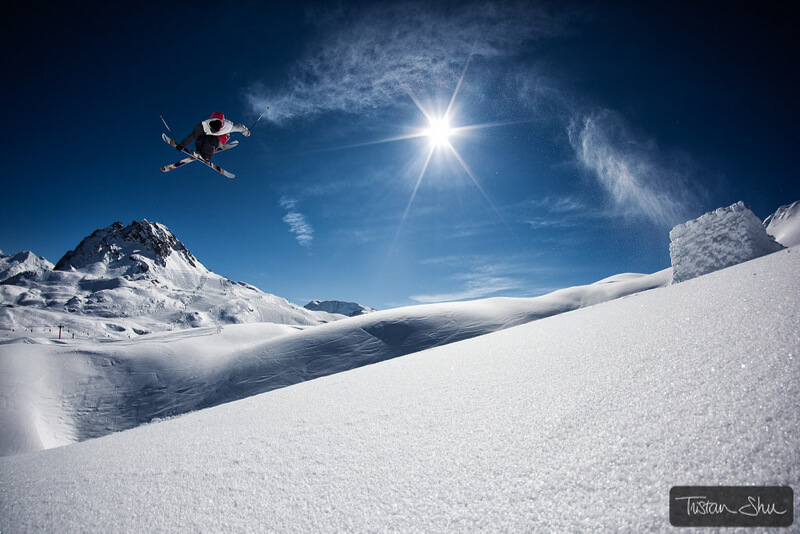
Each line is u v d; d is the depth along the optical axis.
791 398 1.23
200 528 1.50
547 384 2.19
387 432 2.12
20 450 23.62
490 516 1.17
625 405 1.60
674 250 7.14
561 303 51.44
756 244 5.99
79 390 33.31
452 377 3.03
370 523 1.28
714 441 1.17
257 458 2.16
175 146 5.82
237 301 142.38
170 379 36.03
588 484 1.18
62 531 1.74
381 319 40.97
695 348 1.94
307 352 36.56
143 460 2.66
